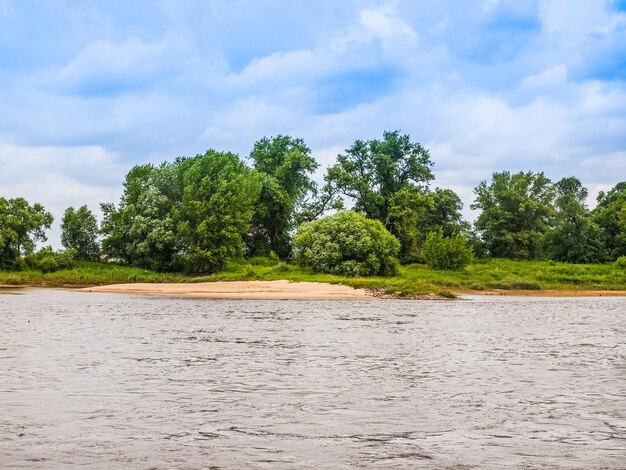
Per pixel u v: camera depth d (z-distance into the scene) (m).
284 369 14.98
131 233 81.88
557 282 76.50
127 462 7.54
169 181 86.56
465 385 12.96
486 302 50.47
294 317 32.28
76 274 77.31
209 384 12.89
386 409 10.64
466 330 25.77
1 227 78.19
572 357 17.52
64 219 89.25
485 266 86.62
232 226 78.38
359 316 33.28
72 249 83.25
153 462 7.55
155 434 8.90
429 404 11.06
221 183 78.31
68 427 9.26
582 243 99.50
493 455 7.96
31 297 51.44
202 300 48.94
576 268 87.25
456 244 79.62
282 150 103.12
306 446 8.32
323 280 65.19
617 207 109.19
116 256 86.69
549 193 107.88
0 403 10.88
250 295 55.62
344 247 71.94
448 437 8.84
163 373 14.23
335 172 97.12
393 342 21.11
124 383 12.91
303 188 101.25
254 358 16.91
